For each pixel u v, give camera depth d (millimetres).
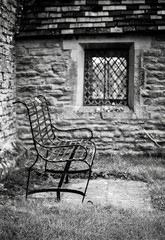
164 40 6879
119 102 7262
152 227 3740
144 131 6965
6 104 6570
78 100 7129
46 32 6953
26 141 7156
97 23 6895
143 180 5582
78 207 4301
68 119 7082
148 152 6957
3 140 6355
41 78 7133
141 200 4703
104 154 7023
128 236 3537
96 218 3947
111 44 7035
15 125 7129
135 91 6977
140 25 6789
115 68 7281
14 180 5398
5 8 6367
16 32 6988
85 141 5531
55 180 5617
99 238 3498
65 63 7062
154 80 6926
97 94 7293
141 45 6910
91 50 7289
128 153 6980
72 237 3500
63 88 7078
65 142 5652
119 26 6836
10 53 6809
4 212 4082
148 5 6898
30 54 7133
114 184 5414
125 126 7000
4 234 3531
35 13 7066
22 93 7176
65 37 7031
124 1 6938
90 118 7031
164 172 5832
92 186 5324
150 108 6957
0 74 6262
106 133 7023
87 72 7293
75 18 6949
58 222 3822
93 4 6973
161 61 6898
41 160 6543
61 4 7027
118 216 4023
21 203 4461
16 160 6254
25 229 3631
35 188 5152
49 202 4578
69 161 4617
